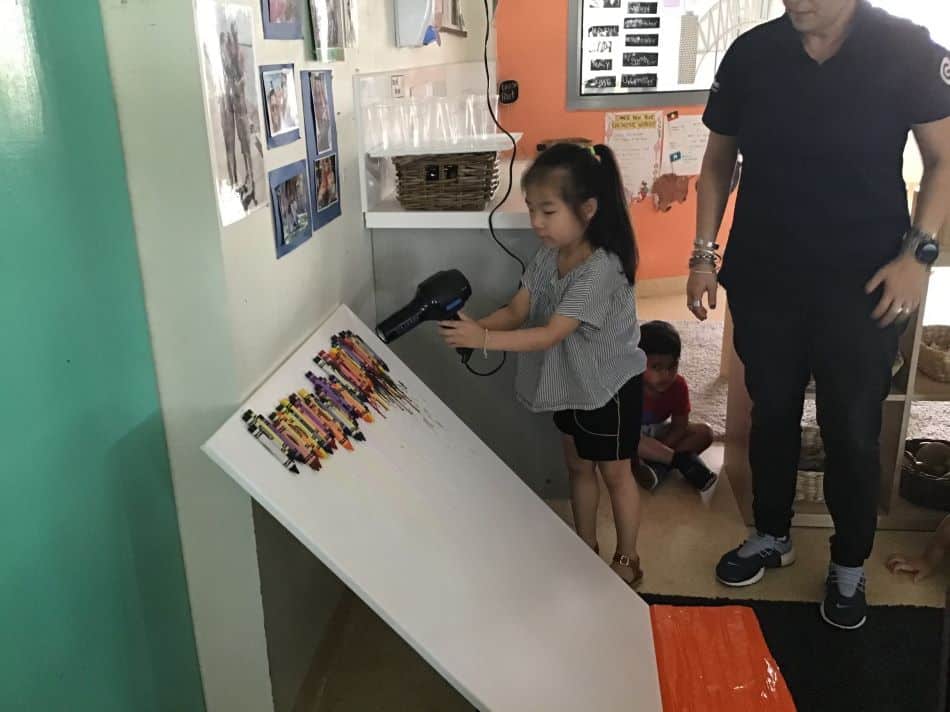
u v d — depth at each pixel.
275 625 1.48
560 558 1.67
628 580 1.97
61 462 1.07
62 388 1.07
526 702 1.27
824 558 2.10
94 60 1.12
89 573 1.14
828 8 1.48
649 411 2.60
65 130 1.07
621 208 1.72
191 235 1.22
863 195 1.61
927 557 2.01
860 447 1.73
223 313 1.25
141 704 1.29
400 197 1.97
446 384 2.12
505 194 2.11
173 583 1.38
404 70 2.20
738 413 2.36
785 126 1.63
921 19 3.62
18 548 0.99
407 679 1.70
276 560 1.47
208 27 1.16
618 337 1.75
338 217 1.75
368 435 1.48
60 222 1.06
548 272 1.80
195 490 1.36
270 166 1.39
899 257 1.60
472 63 3.02
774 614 1.88
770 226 1.71
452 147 1.87
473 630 1.31
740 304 1.80
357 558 1.23
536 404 1.83
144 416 1.27
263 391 1.33
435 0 2.38
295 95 1.49
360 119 1.85
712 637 1.62
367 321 1.99
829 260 1.66
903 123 1.56
